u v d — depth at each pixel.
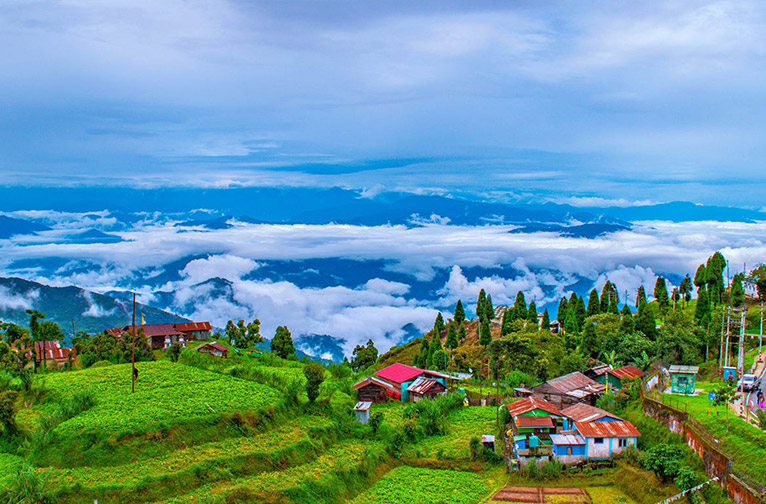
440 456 73.88
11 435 65.06
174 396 76.81
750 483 50.59
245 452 65.94
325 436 74.50
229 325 137.12
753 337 94.31
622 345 104.12
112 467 61.03
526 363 109.44
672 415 66.00
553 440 68.31
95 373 87.81
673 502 56.06
